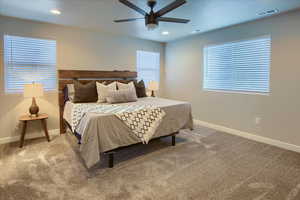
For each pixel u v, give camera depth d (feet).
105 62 14.78
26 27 11.38
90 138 7.59
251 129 11.94
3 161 8.63
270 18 10.62
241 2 8.52
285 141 10.36
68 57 13.03
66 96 12.57
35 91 10.61
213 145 10.84
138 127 8.77
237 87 12.74
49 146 10.56
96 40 14.15
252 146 10.68
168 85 18.51
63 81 12.76
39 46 11.95
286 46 10.05
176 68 17.42
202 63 14.89
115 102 11.49
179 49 16.97
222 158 9.09
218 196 6.22
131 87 13.24
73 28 13.06
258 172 7.75
